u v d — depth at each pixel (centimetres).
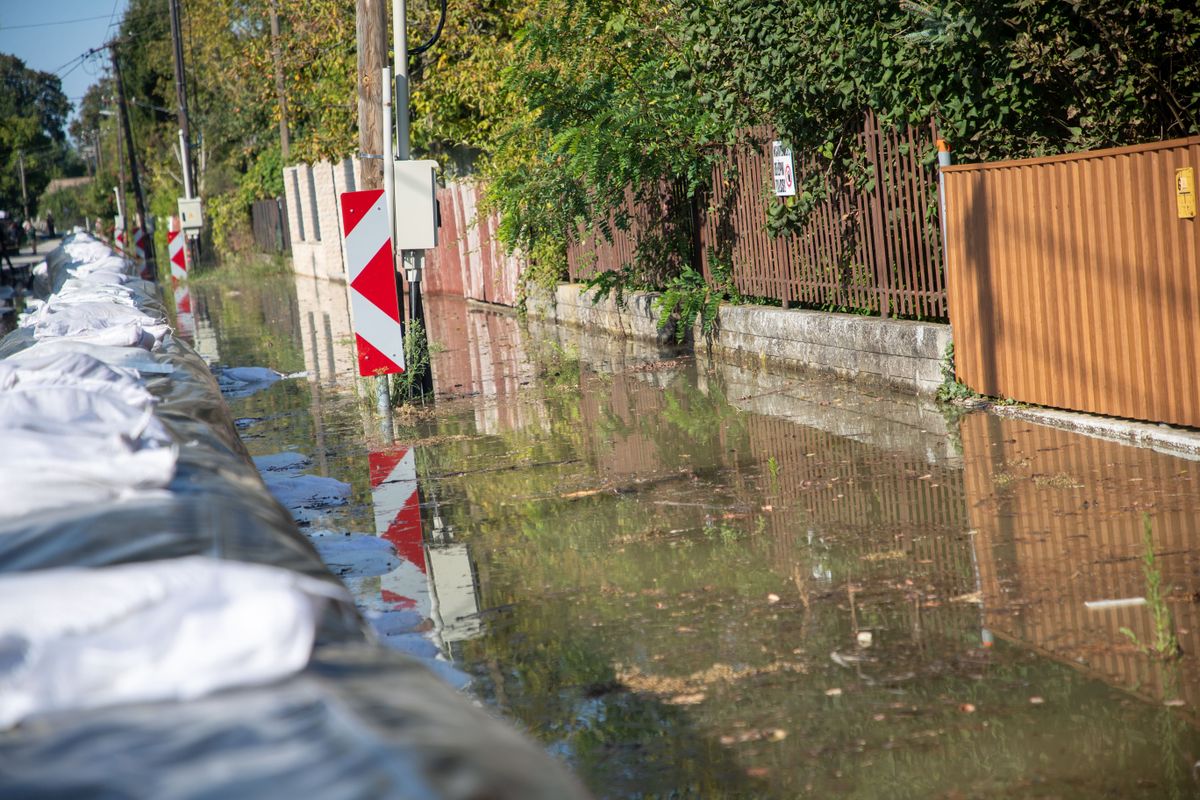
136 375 682
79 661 240
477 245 2562
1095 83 1022
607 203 1689
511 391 1351
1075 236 905
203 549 330
